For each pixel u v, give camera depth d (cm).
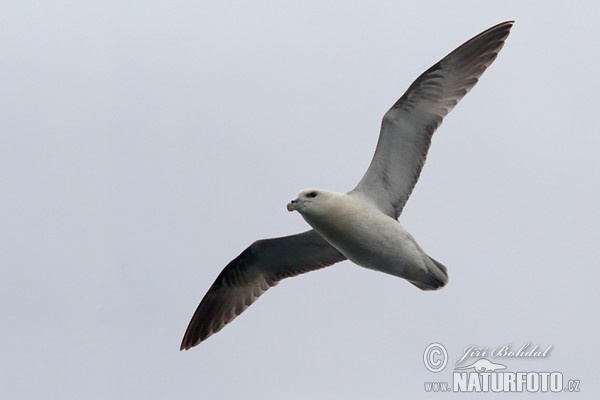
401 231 1452
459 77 1532
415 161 1512
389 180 1513
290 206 1443
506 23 1578
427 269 1465
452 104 1523
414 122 1503
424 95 1506
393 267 1479
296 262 1686
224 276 1730
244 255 1686
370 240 1448
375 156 1503
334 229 1452
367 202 1484
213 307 1761
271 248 1655
